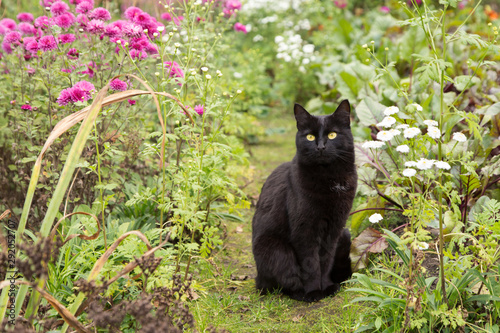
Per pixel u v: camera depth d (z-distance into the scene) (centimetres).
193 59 452
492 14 773
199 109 351
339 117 309
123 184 397
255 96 772
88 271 288
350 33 800
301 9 1072
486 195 354
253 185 550
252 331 275
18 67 405
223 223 437
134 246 255
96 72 359
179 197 270
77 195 360
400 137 368
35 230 348
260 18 1032
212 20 578
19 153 373
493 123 382
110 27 336
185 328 252
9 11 590
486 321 248
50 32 366
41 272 180
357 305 294
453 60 569
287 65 879
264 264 324
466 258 241
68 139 344
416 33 574
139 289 271
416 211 238
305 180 307
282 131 748
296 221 311
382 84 526
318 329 274
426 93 459
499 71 545
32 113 365
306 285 321
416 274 240
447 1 230
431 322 234
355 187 318
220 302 309
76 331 209
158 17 523
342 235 345
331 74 705
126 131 384
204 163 307
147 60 351
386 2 1030
